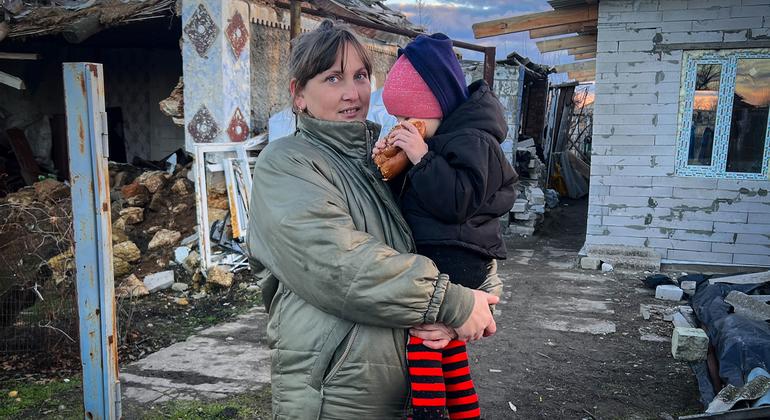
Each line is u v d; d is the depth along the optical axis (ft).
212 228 22.97
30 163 35.22
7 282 16.60
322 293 4.80
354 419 5.09
